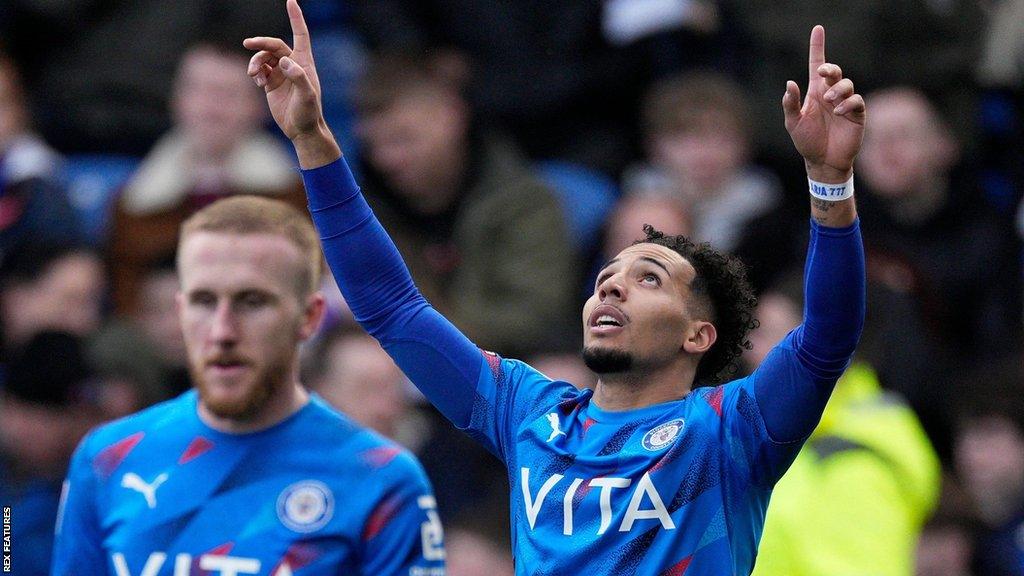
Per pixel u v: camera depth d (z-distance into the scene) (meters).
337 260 15.72
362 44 33.00
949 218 31.12
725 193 30.14
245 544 17.09
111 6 33.47
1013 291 30.98
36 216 29.50
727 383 14.81
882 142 30.88
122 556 17.25
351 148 32.34
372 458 17.45
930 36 33.69
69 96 33.09
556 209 28.62
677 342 14.68
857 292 14.17
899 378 24.70
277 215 17.67
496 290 27.84
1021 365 27.30
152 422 17.91
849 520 19.77
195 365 17.33
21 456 22.31
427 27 33.00
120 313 29.00
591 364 14.62
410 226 28.86
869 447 20.17
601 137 32.56
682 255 15.05
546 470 14.57
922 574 23.72
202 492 17.31
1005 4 34.22
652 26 32.38
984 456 25.94
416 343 15.55
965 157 33.12
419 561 17.27
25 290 27.42
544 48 32.75
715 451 14.29
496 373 15.58
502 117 32.47
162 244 29.12
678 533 14.04
